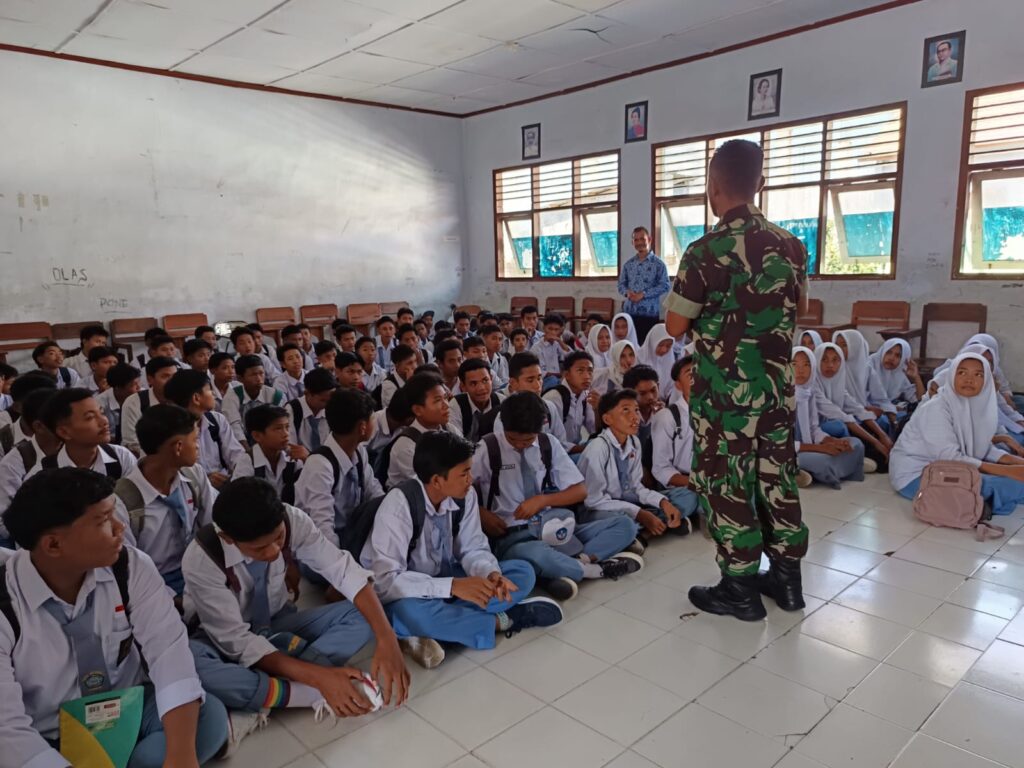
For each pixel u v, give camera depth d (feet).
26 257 18.43
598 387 13.62
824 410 11.78
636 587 7.64
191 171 21.09
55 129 18.56
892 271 17.66
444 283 28.07
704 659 6.20
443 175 27.53
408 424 9.27
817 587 7.49
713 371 6.64
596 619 6.97
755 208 6.59
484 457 7.73
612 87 22.67
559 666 6.16
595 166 23.82
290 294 23.72
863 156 17.80
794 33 18.33
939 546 8.48
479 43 18.43
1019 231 15.99
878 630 6.60
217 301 22.06
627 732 5.24
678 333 6.84
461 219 28.37
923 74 16.44
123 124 19.67
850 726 5.24
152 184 20.38
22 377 9.37
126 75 19.56
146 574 4.53
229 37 17.31
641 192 22.54
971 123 15.99
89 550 3.99
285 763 5.01
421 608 6.13
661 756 4.97
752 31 18.43
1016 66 15.20
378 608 5.61
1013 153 15.61
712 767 4.84
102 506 4.00
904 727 5.21
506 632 6.73
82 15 15.56
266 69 20.29
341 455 7.34
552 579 7.29
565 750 5.06
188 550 5.30
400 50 18.79
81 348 16.87
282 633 5.70
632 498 8.85
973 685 5.71
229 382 12.03
